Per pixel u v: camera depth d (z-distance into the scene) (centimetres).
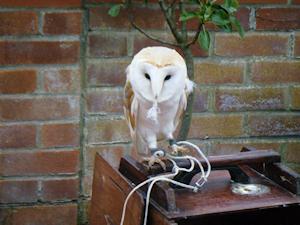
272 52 218
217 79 216
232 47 215
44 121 207
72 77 205
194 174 153
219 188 152
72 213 214
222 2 207
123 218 146
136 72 140
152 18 208
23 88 204
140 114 148
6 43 200
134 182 152
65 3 201
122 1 205
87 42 206
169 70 138
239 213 153
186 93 150
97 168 166
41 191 212
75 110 207
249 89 218
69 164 211
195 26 210
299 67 220
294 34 218
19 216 212
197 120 218
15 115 205
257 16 215
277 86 220
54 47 203
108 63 208
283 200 145
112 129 212
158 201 140
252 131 221
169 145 154
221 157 153
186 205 141
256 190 151
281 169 154
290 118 222
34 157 208
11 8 199
